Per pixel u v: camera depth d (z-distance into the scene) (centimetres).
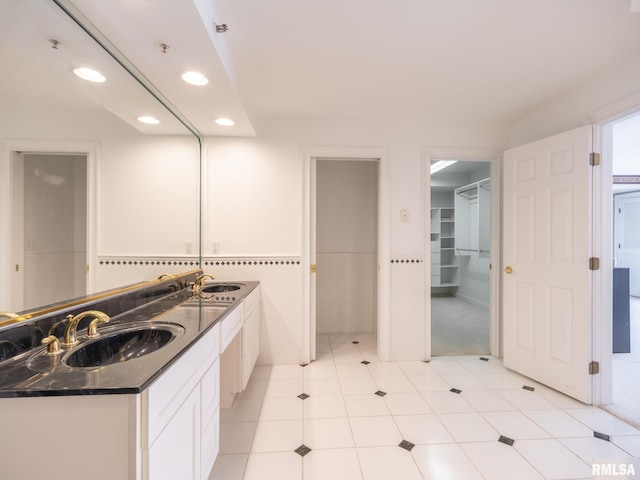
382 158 276
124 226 185
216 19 138
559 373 222
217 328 150
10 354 102
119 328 134
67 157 142
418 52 176
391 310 279
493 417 193
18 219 115
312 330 285
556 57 182
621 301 296
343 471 149
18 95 114
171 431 99
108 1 105
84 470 82
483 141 284
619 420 190
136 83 165
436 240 577
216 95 182
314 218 282
